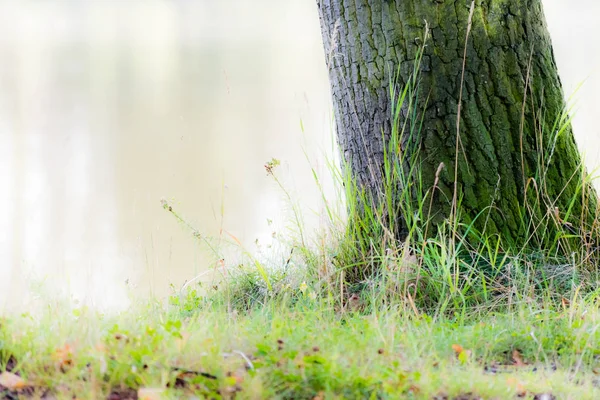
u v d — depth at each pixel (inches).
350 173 366.0
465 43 343.9
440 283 326.0
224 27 3191.4
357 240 363.3
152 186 798.5
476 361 258.1
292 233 414.6
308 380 214.1
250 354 241.3
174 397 199.0
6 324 237.9
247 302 362.0
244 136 1069.1
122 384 209.3
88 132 1146.0
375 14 358.0
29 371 214.7
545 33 365.4
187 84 1694.1
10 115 1280.8
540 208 351.3
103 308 345.1
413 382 219.0
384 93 357.7
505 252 344.5
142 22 3430.1
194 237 470.0
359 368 224.8
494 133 348.8
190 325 269.9
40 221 655.8
